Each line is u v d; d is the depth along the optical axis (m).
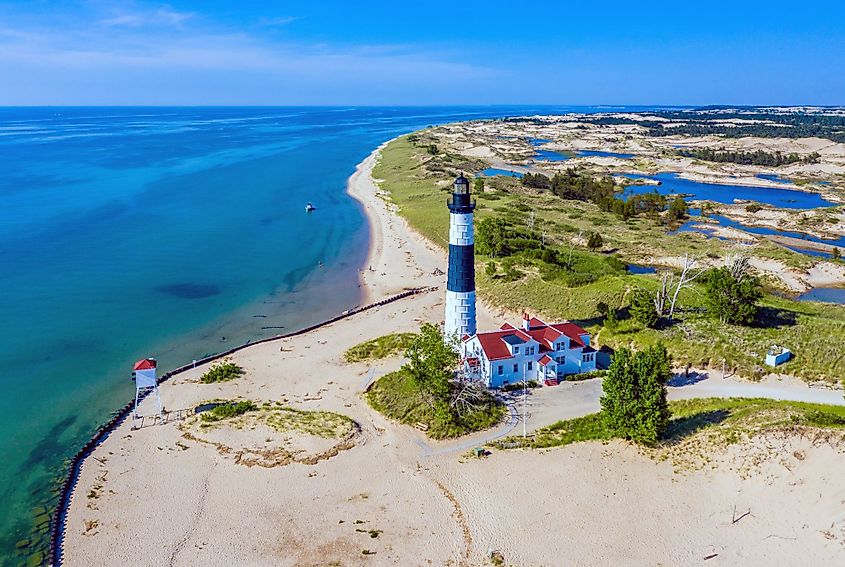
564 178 179.00
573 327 62.84
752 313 66.75
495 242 101.19
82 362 63.91
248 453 47.25
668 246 113.56
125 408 54.06
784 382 56.53
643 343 64.44
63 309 79.31
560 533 38.28
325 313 79.62
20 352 65.94
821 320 68.75
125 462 46.19
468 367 58.00
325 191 173.88
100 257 103.88
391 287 89.69
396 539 38.09
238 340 70.81
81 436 49.91
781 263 102.56
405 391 55.81
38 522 39.81
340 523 39.59
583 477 43.56
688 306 75.69
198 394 56.97
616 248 112.31
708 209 154.88
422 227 122.94
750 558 35.59
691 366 60.22
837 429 42.97
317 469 45.28
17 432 50.34
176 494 42.53
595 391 56.53
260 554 37.09
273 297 85.75
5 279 90.94
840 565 34.09
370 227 129.25
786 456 42.00
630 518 39.38
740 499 40.06
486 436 49.34
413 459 46.47
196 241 116.19
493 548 37.16
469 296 59.22
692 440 46.59
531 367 58.84
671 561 35.81
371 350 66.25
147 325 74.69
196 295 86.06
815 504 38.00
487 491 42.47
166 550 37.47
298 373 61.56
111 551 37.34
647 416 46.06
